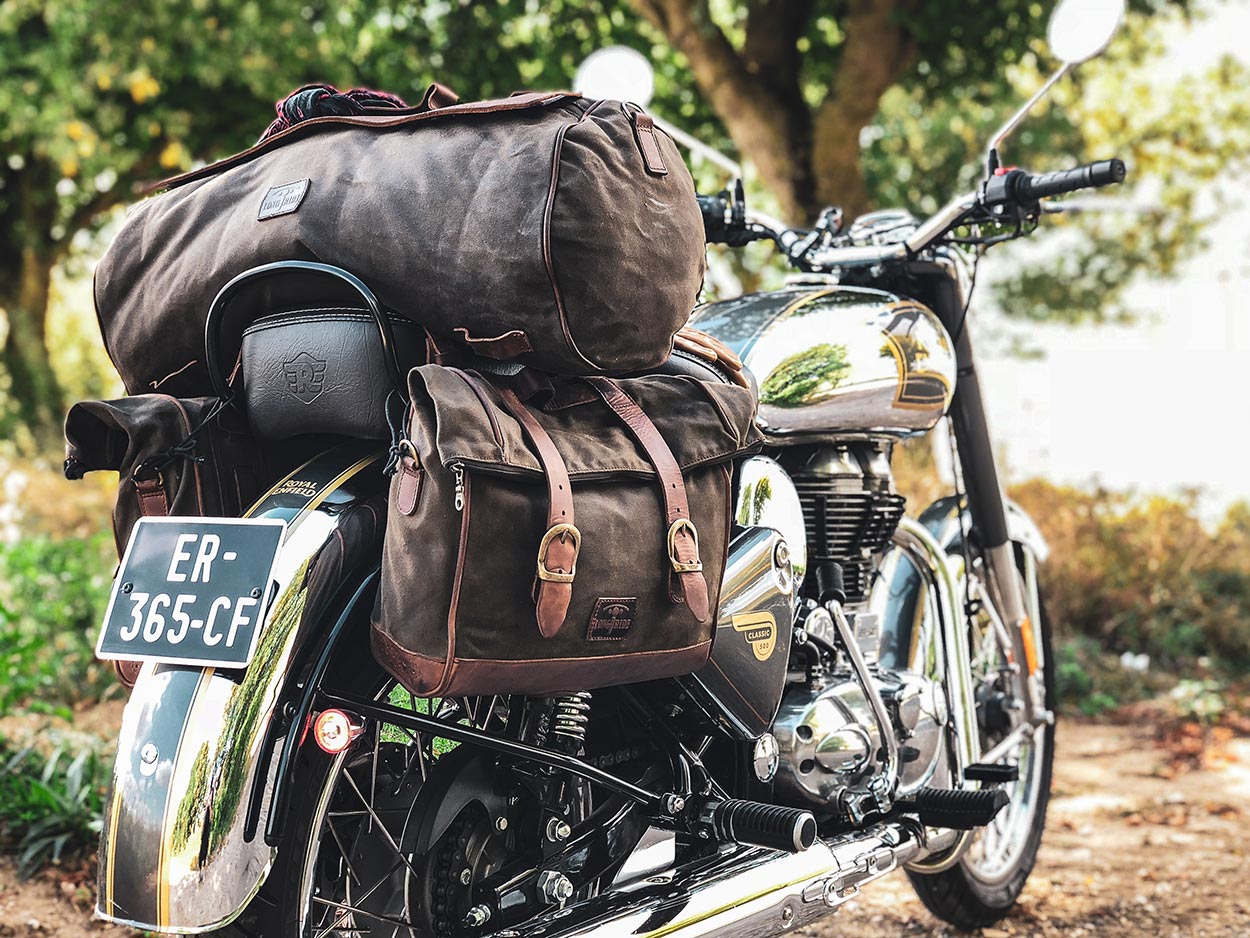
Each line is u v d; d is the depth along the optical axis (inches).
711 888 74.9
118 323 73.0
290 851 62.9
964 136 533.3
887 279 105.0
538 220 60.8
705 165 465.1
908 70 415.2
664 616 67.0
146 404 68.5
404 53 431.5
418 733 69.8
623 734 79.5
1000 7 365.7
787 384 90.2
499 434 60.3
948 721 99.2
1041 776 122.6
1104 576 259.3
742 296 99.9
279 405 67.7
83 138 524.4
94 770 127.4
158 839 59.1
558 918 69.1
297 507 65.4
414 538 59.4
